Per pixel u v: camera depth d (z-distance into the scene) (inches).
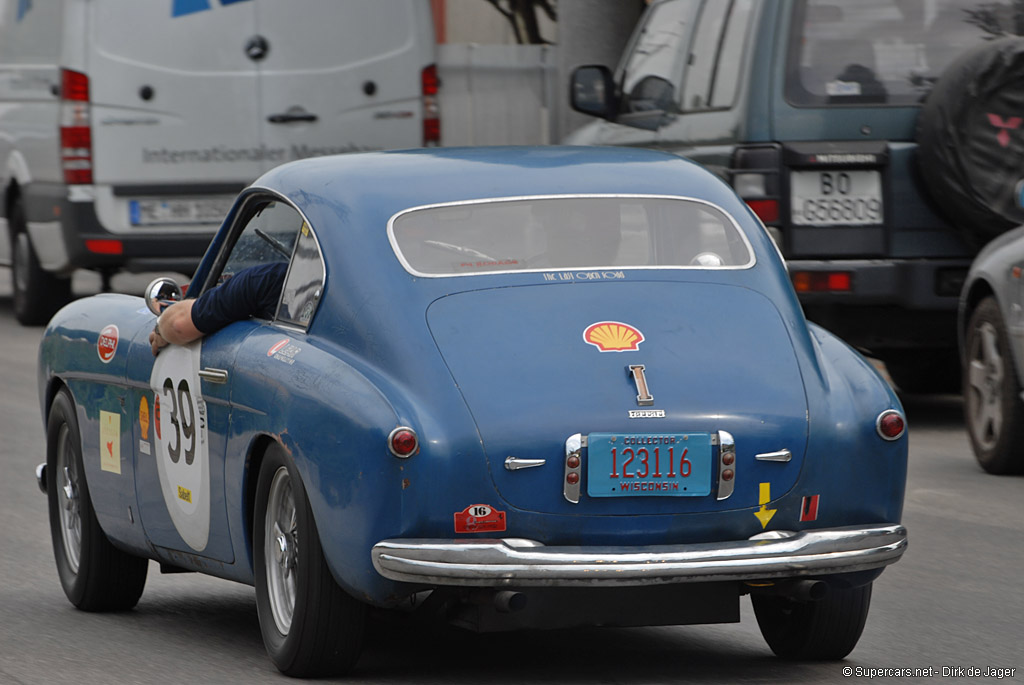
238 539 388.8
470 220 386.6
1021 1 742.5
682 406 349.4
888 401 365.4
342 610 358.0
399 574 336.2
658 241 391.2
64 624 446.6
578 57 1160.8
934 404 840.9
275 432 363.3
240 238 427.2
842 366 375.2
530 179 401.1
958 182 709.3
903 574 489.1
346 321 366.9
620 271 379.9
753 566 342.6
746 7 748.0
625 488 343.6
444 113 1636.3
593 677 378.0
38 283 1117.1
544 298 368.8
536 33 1700.3
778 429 352.8
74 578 468.4
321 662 364.8
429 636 422.3
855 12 732.0
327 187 397.7
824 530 354.3
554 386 348.5
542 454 341.1
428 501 338.0
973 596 462.3
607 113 844.0
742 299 379.2
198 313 404.5
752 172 729.6
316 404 351.6
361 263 373.7
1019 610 446.3
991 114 708.7
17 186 1120.2
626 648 410.0
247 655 404.8
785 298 384.8
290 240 399.5
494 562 333.1
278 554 374.0
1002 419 628.4
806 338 375.9
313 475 349.7
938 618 438.0
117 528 446.9
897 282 725.3
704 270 386.0
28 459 709.3
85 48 1004.6
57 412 479.8
